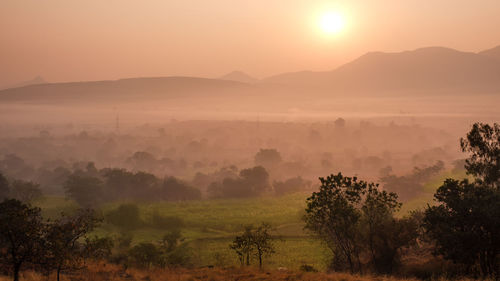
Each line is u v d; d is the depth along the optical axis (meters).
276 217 104.81
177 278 24.25
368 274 27.38
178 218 97.12
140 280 23.56
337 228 33.31
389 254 33.78
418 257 37.88
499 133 36.97
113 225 93.00
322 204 33.25
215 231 90.25
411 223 34.38
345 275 24.67
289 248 67.44
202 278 24.39
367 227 34.81
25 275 20.94
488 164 37.03
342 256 37.34
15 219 16.72
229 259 61.88
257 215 108.38
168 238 72.62
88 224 19.45
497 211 26.31
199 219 103.44
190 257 62.53
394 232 33.38
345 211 32.19
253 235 37.53
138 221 94.94
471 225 27.45
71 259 18.92
